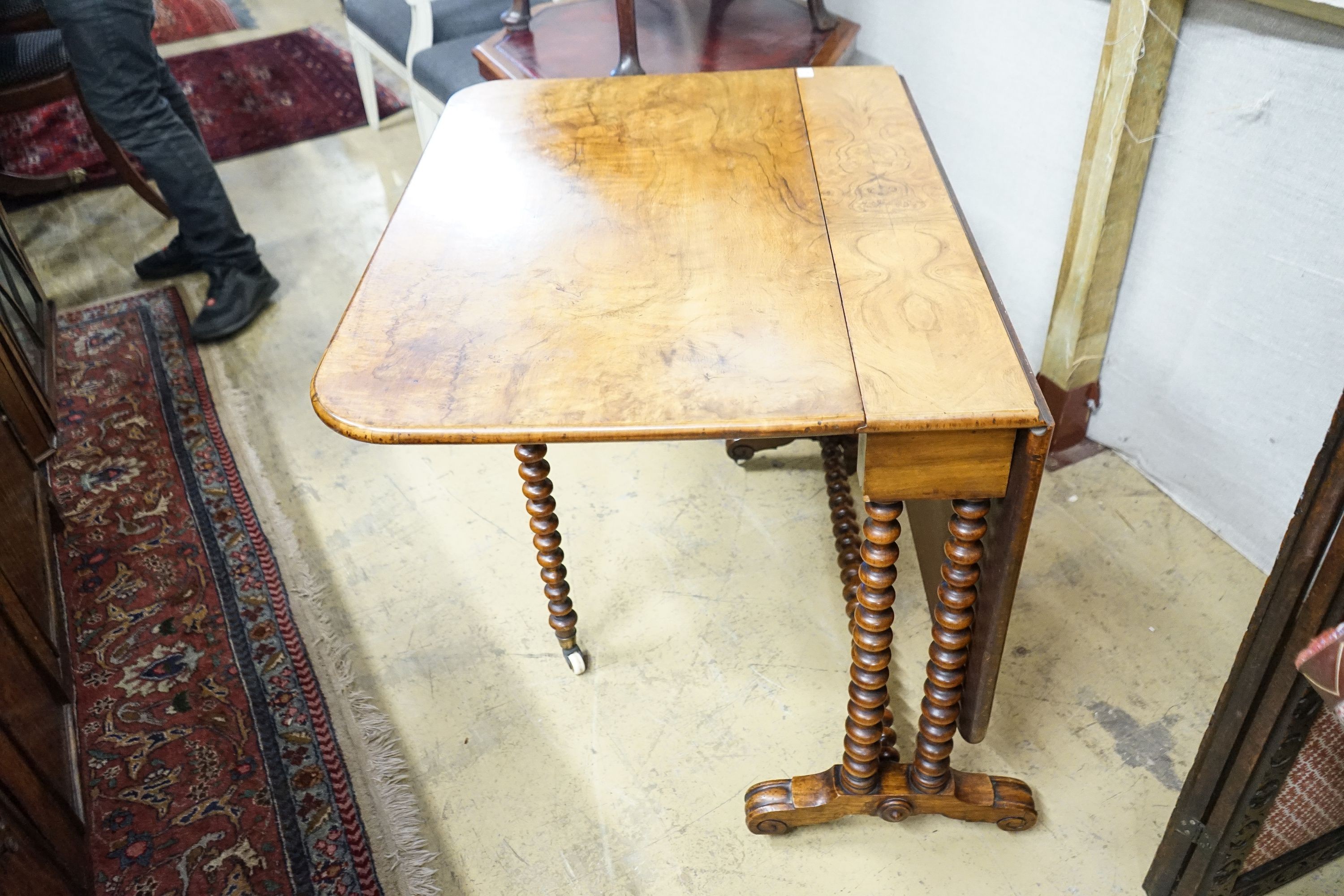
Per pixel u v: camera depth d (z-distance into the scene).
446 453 2.27
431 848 1.50
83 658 1.81
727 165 1.46
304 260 2.99
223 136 3.72
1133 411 2.04
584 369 1.09
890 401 1.02
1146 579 1.86
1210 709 1.63
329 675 1.76
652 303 1.18
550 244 1.30
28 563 1.71
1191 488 1.97
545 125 1.59
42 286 2.87
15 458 1.87
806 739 1.62
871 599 1.23
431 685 1.75
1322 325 1.58
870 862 1.45
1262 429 1.76
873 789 1.44
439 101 2.74
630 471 2.18
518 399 1.05
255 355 2.60
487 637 1.83
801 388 1.04
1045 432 1.00
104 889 1.45
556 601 1.66
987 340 1.10
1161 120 1.72
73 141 3.72
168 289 2.87
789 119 1.57
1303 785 1.19
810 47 2.15
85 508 2.15
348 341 1.15
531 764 1.61
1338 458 0.88
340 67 4.25
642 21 2.36
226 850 1.50
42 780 1.37
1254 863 1.29
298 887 1.44
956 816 1.46
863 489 1.16
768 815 1.45
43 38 2.76
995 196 2.14
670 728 1.65
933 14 2.10
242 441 2.32
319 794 1.57
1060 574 1.88
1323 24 1.41
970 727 1.34
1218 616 1.78
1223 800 1.18
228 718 1.69
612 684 1.73
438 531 2.07
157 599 1.92
